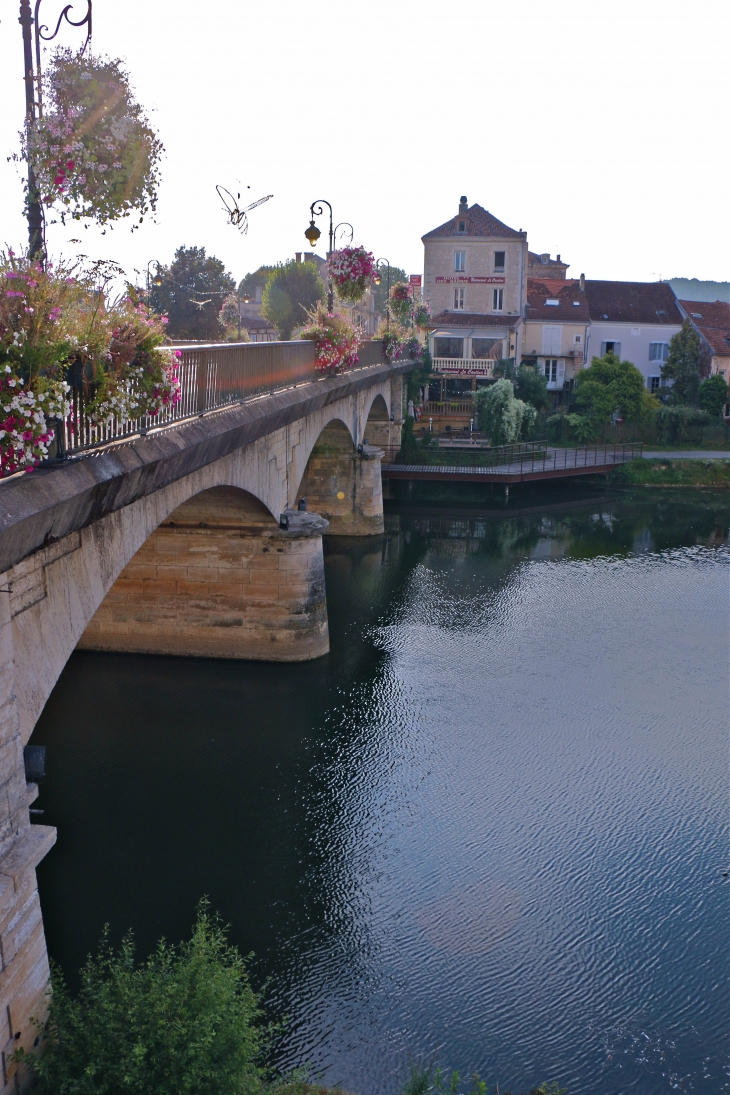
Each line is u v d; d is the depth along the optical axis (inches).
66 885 460.8
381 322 1540.4
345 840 509.0
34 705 302.0
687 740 645.3
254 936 431.5
